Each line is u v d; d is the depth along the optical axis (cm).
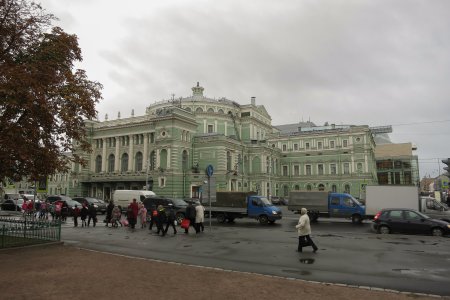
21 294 938
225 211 3459
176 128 6925
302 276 1197
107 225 3002
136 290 981
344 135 8969
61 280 1089
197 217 2491
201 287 1013
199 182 6956
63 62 1830
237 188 7700
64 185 10688
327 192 3656
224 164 7238
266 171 8594
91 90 1909
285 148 9794
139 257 1534
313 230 2758
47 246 1756
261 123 10075
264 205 3312
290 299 908
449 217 3053
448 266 1367
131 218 2789
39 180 1895
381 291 996
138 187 7312
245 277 1135
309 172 9362
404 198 3309
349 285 1060
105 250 1744
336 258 1526
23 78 1455
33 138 1661
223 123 8975
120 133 7725
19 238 1802
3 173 1753
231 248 1803
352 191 8681
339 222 3572
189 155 7294
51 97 1683
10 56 1720
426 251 1708
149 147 7331
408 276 1206
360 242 2017
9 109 1571
